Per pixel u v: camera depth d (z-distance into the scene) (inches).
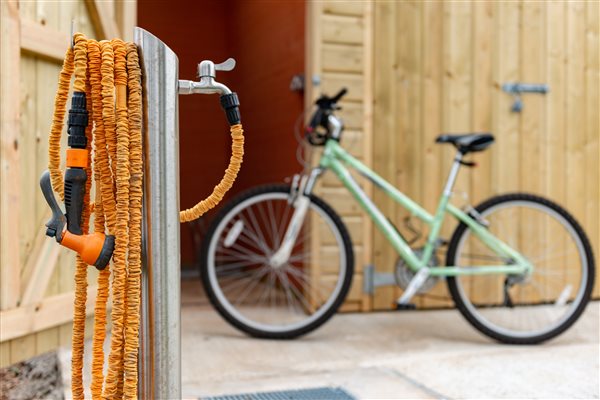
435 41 123.7
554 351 96.2
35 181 92.7
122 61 35.7
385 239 122.6
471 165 103.7
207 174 191.0
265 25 158.9
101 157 36.1
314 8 117.0
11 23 86.0
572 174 130.4
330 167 105.3
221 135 192.2
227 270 174.1
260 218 159.3
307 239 120.1
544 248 128.1
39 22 91.7
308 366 87.8
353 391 76.6
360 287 121.9
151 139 35.8
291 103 140.5
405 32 122.3
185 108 189.3
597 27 130.8
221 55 195.8
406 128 122.7
